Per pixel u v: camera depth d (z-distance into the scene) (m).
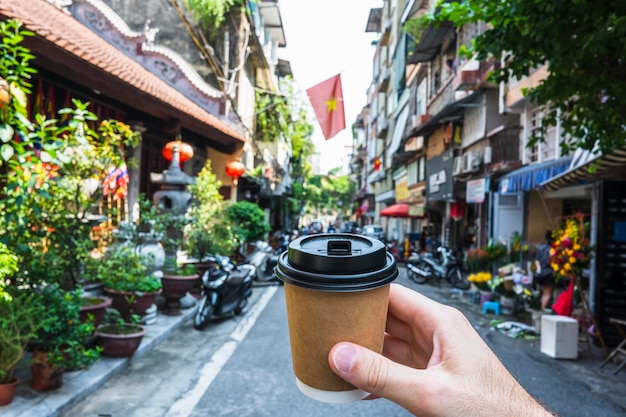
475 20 4.71
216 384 4.75
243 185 15.19
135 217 9.04
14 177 3.81
